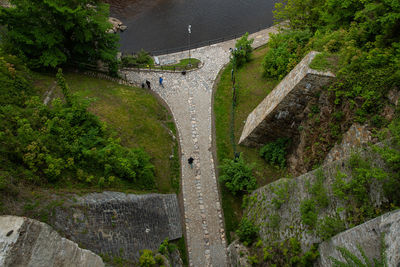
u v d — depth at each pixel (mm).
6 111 14625
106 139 18031
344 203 10156
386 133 11281
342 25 20141
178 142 22609
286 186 14016
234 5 46375
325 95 15875
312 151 16516
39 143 13453
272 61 26625
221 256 16859
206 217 18438
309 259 10664
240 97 26047
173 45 39312
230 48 33656
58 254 9070
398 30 14438
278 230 13547
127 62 31078
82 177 14453
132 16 43750
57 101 16891
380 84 12992
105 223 13375
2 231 7727
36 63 22844
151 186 18219
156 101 25844
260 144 20906
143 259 13367
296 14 28453
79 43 25297
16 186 11352
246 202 18344
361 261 8227
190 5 46156
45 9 22422
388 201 9000
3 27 24078
